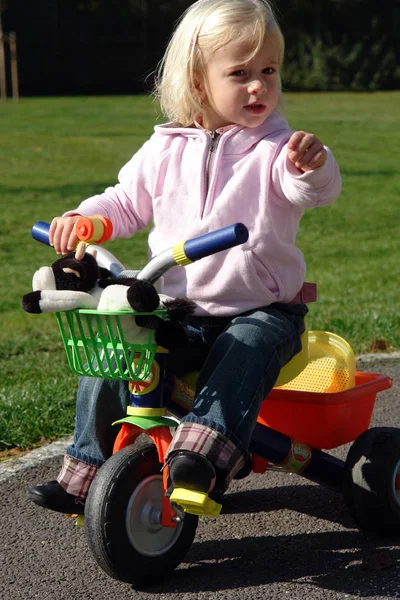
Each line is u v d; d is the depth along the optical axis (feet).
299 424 9.44
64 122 85.25
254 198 8.86
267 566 8.96
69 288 8.04
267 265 8.87
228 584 8.57
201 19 8.89
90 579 8.87
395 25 142.92
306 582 8.53
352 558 9.06
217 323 8.96
